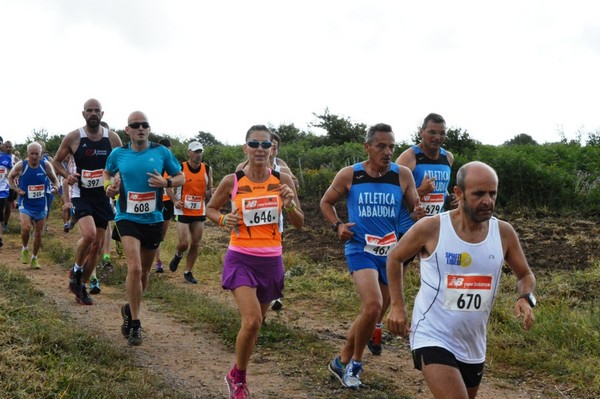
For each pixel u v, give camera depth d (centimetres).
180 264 1201
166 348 650
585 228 1164
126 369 563
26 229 1138
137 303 657
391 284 387
